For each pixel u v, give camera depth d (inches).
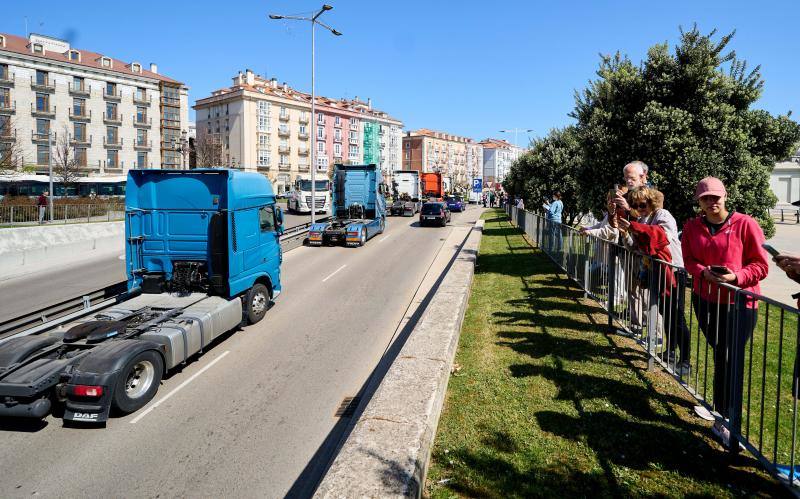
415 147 4918.8
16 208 888.9
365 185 891.4
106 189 1919.3
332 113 3521.2
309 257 666.2
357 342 305.9
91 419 194.7
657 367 199.6
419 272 553.6
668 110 340.8
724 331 138.1
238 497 150.6
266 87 3248.0
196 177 317.7
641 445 140.9
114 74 2518.5
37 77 2281.0
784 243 640.4
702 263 153.4
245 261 328.8
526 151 941.2
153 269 324.8
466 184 4904.0
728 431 135.2
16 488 157.6
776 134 352.8
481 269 482.3
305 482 157.9
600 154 374.9
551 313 290.0
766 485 120.8
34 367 198.8
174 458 173.8
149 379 219.6
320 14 1047.0
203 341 267.1
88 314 281.0
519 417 161.0
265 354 284.7
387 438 136.6
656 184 340.2
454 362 216.1
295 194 1473.9
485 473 130.6
